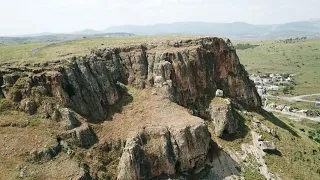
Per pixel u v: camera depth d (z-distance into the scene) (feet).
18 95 256.11
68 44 360.28
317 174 319.06
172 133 277.85
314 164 333.62
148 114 297.12
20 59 285.23
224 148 313.53
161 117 294.46
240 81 392.68
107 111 294.25
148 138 272.72
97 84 299.38
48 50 323.78
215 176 283.59
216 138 323.16
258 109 401.08
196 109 341.41
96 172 244.22
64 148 242.37
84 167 238.89
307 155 344.28
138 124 282.77
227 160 301.63
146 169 261.65
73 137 250.78
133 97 315.17
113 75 321.32
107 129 274.77
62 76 272.72
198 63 360.28
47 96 261.85
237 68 397.80
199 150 283.18
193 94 347.36
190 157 277.85
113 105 301.63
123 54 337.93
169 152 271.08
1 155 225.56
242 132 336.90
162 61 337.31
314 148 370.73
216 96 358.84
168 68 333.83
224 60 391.24
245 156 310.86
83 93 284.82
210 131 327.26
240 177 288.30
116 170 253.44
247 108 388.78
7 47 348.79
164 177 266.77
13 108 251.80
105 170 250.37
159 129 275.80
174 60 343.46
